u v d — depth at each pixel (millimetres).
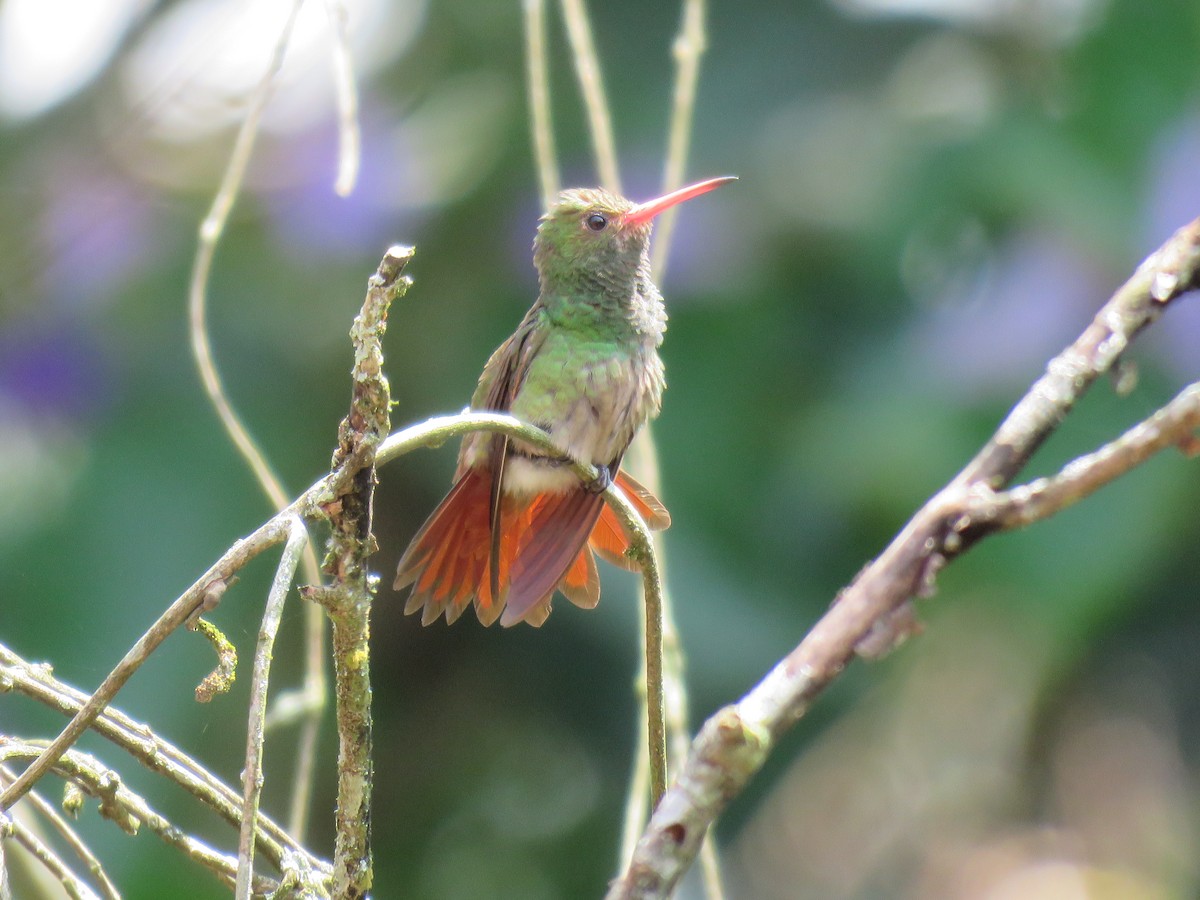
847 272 10352
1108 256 9930
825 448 9742
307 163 10664
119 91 10914
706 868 4992
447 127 10852
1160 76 10242
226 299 10445
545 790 10719
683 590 9602
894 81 11016
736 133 10688
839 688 11297
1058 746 13227
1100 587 9516
